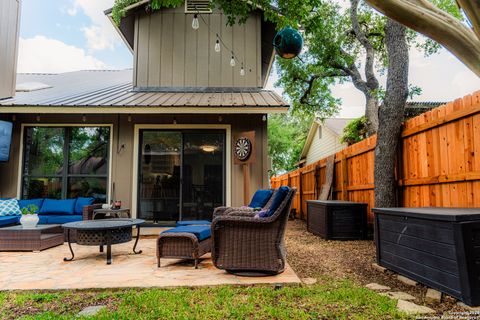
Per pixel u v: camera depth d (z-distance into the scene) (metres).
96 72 11.98
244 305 2.82
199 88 8.38
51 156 7.42
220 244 3.75
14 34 6.99
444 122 4.13
